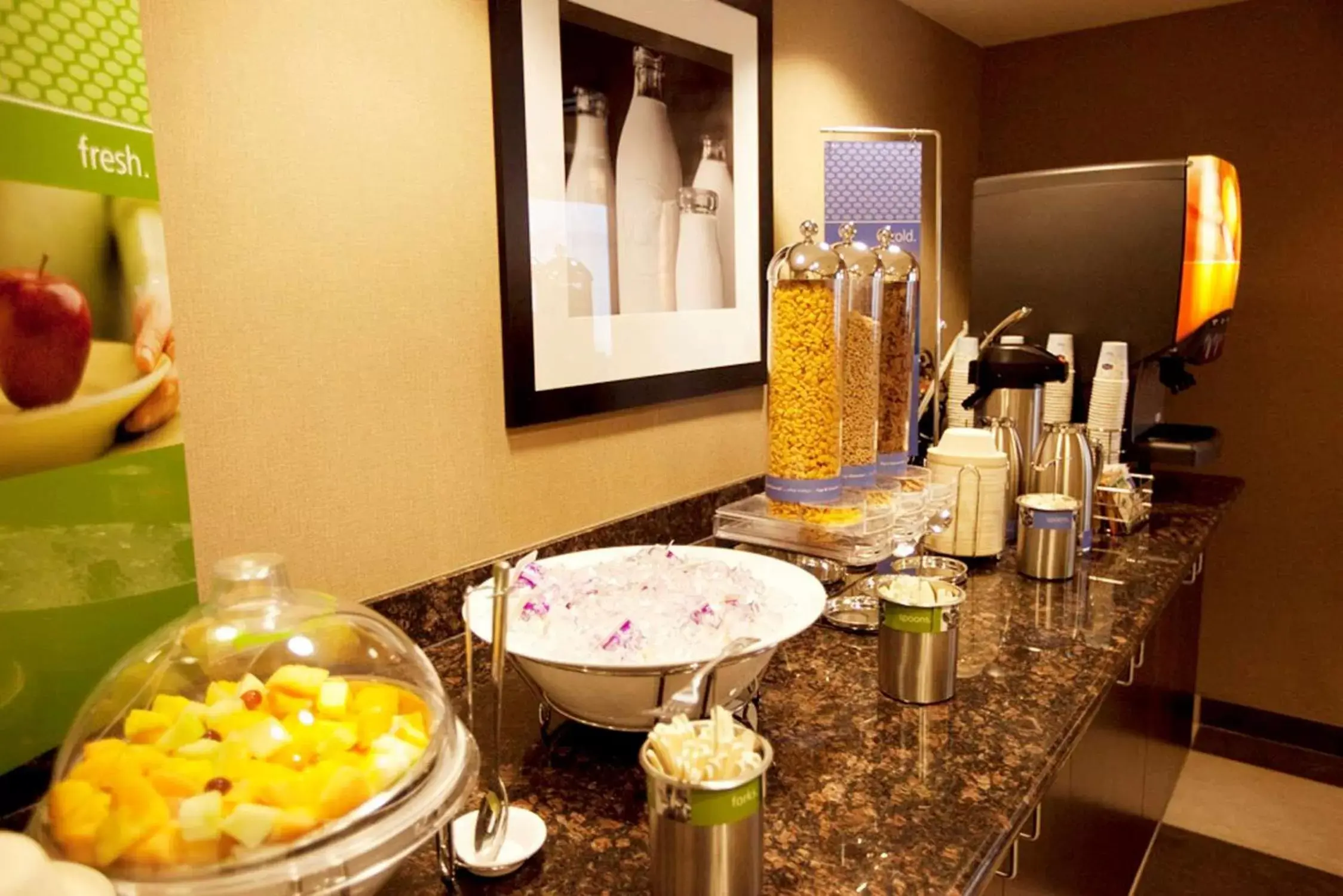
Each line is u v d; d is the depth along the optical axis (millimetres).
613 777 967
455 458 1355
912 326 1600
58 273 836
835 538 1370
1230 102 2678
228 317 1053
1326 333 2611
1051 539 1623
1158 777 2066
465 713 1126
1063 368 1861
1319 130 2557
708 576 1111
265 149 1071
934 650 1117
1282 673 2803
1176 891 2152
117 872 584
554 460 1533
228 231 1043
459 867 787
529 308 1416
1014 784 942
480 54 1321
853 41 2311
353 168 1170
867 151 1949
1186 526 2049
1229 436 2797
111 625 903
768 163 1912
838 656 1296
